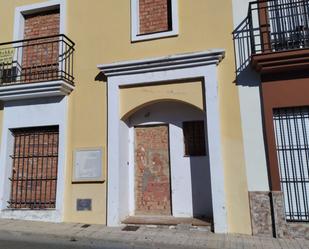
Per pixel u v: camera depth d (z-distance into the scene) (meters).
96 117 7.80
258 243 5.80
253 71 6.93
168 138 7.80
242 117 6.82
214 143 6.77
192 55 7.01
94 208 7.41
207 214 7.22
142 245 5.88
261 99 6.78
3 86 8.04
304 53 6.15
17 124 8.30
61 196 7.62
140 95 7.54
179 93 7.28
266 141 6.59
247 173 6.62
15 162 8.36
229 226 6.52
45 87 7.80
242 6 7.26
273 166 6.43
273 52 6.30
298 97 6.50
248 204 6.51
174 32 7.57
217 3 7.42
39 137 8.30
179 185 7.49
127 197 7.70
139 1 8.23
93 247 5.89
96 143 7.67
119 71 7.61
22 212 7.79
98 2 8.38
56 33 8.79
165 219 7.21
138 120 8.02
